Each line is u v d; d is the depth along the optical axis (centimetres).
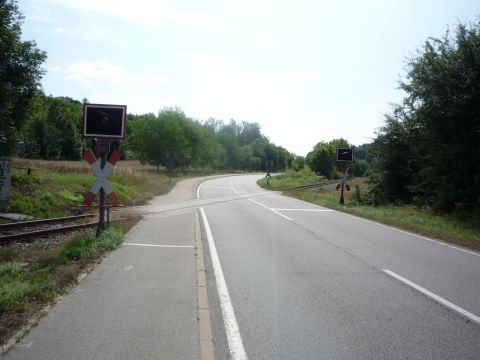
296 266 869
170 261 845
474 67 1933
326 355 453
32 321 492
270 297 652
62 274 682
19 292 561
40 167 2595
